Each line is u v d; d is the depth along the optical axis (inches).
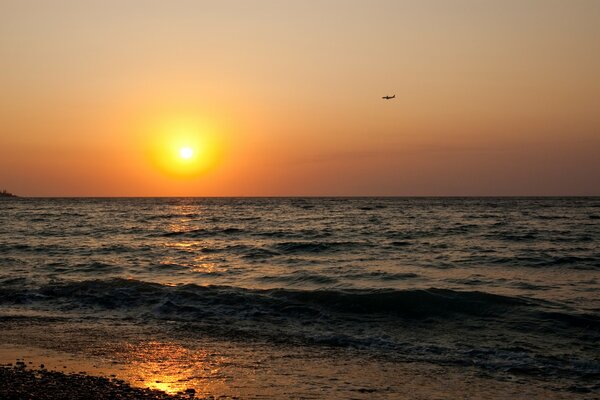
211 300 742.5
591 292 780.6
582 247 1392.7
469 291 740.0
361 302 701.3
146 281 928.3
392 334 594.9
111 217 3201.3
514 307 668.1
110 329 620.7
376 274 965.2
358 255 1266.0
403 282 884.0
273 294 760.3
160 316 685.3
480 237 1689.2
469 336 579.8
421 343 557.3
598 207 4830.2
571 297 741.3
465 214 3383.4
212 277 975.0
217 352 527.5
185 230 2103.8
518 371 467.2
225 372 466.0
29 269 1069.1
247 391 418.0
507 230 1961.1
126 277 979.9
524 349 526.6
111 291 796.6
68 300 770.8
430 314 658.8
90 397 392.2
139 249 1430.9
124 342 563.2
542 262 1103.0
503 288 821.9
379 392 418.9
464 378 451.8
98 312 710.5
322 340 571.2
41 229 2143.2
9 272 1029.8
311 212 3882.9
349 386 431.8
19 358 503.5
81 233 1962.4
